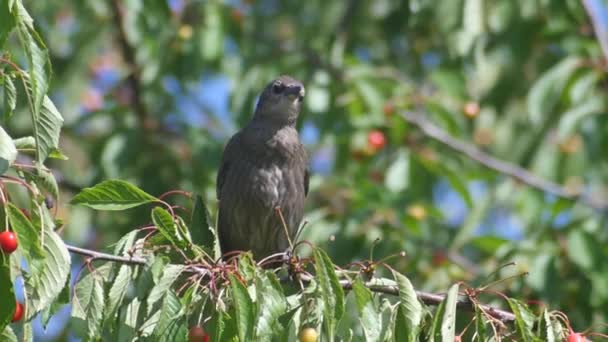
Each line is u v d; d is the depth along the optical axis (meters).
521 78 14.19
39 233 7.07
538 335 7.56
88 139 15.09
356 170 13.78
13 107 7.20
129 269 7.38
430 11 14.02
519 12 13.52
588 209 13.35
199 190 13.43
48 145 7.14
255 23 15.36
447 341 7.19
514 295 11.16
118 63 16.78
